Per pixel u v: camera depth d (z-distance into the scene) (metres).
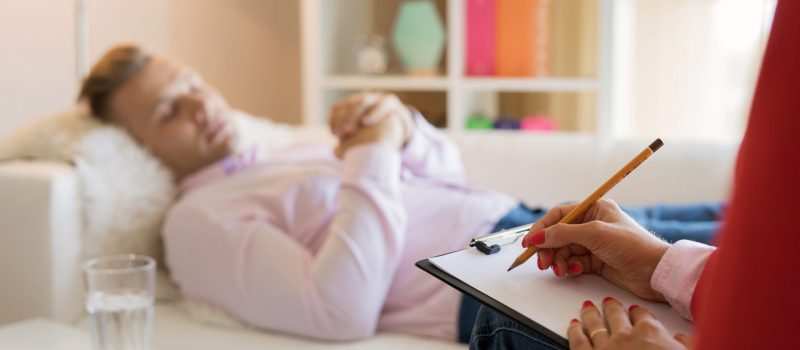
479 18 2.89
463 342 1.53
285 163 1.90
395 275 1.63
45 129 1.78
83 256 1.71
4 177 1.63
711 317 0.41
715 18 2.74
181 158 1.86
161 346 1.50
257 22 3.30
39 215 1.60
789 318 0.37
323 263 1.53
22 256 1.62
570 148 2.14
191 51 2.93
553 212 0.91
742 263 0.38
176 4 2.84
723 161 2.03
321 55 3.06
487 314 0.94
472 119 2.97
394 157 1.64
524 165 2.14
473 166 2.16
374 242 1.54
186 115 1.85
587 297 0.83
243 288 1.58
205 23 3.00
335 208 1.71
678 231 1.58
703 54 2.77
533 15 2.83
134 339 1.37
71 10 2.37
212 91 1.92
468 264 0.88
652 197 2.06
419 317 1.57
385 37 3.12
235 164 1.87
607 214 0.89
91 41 2.46
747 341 0.38
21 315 1.64
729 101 2.75
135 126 1.84
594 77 2.77
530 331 0.88
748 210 0.38
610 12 2.65
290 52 3.54
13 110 2.21
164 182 1.80
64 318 1.64
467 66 2.93
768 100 0.37
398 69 3.12
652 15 2.81
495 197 1.75
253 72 3.30
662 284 0.80
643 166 2.07
